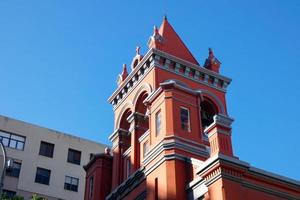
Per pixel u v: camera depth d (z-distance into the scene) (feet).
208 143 101.09
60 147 196.65
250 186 83.76
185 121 97.50
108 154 118.52
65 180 190.70
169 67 111.34
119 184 108.58
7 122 189.88
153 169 91.81
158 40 115.44
